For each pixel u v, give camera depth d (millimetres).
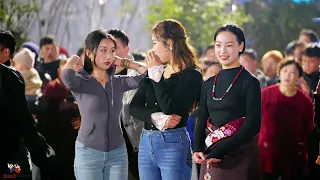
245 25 27312
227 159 10789
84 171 11164
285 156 14961
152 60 11055
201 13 26250
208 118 11125
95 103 11102
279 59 18812
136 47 29719
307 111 14914
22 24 22953
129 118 12594
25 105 11266
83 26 28875
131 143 12672
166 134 11008
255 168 10820
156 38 11117
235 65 10961
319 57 16125
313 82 16188
